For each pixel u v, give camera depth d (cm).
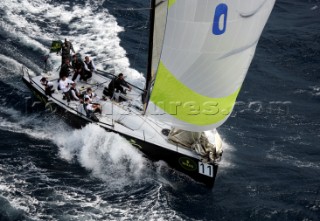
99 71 7850
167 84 5875
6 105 7662
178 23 5475
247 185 6619
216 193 6438
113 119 7000
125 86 7431
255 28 5475
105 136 6825
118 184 6425
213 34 5425
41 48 8981
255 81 8900
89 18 10138
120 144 6775
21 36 9206
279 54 9694
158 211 6053
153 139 6675
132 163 6731
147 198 6228
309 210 6238
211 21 5362
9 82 8075
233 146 7338
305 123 7931
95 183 6412
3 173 6400
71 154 6869
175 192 6378
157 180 6531
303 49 9825
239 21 5369
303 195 6488
